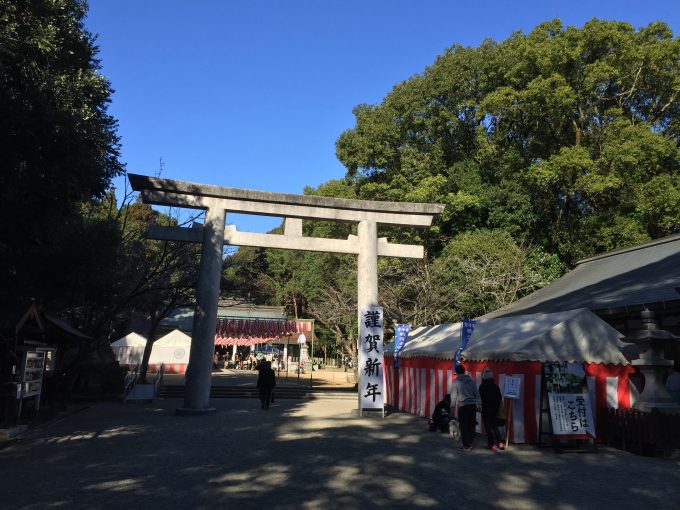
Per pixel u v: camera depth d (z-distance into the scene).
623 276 15.99
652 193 22.69
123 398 18.86
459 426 10.06
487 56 29.17
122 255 18.59
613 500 6.18
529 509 5.79
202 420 13.55
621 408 10.22
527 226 28.39
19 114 7.94
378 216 17.02
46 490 6.32
